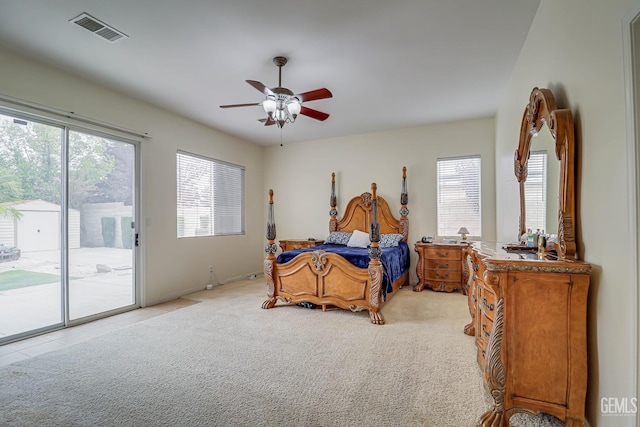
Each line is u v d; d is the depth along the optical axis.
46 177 3.17
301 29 2.53
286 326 3.23
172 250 4.46
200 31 2.54
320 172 6.07
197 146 4.94
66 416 1.76
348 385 2.07
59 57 2.95
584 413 1.56
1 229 2.86
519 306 1.64
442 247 4.66
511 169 3.40
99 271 3.60
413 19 2.41
